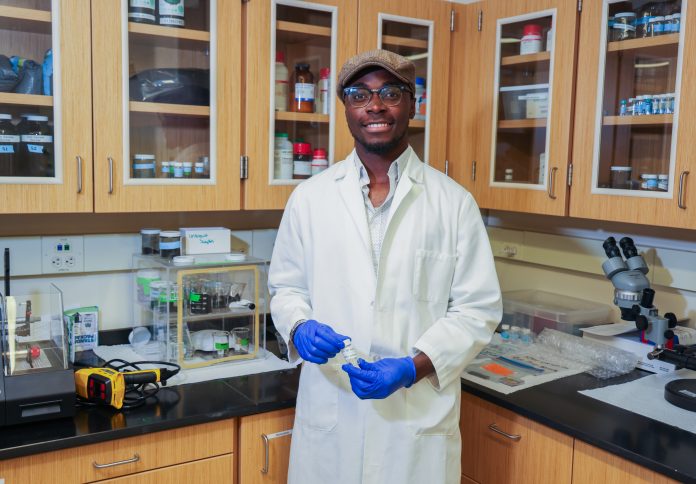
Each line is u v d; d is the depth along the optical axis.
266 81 2.08
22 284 2.16
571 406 1.75
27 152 1.79
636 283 2.02
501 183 2.30
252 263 2.15
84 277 2.26
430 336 1.58
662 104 1.85
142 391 1.81
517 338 2.36
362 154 1.69
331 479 1.68
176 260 2.09
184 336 2.08
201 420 1.70
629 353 2.05
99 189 1.87
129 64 1.90
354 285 1.64
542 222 2.63
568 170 2.09
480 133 2.37
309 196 1.75
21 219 2.16
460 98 2.44
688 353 1.84
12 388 1.57
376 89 1.58
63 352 1.70
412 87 1.63
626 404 1.76
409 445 1.62
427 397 1.65
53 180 1.80
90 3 1.80
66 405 1.62
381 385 1.46
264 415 1.82
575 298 2.52
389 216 1.64
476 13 2.36
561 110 2.09
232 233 2.48
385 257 1.64
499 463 1.86
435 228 1.66
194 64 2.00
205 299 2.08
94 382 1.70
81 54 1.80
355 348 1.63
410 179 1.68
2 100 1.74
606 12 1.95
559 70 2.09
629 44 1.92
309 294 1.78
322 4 2.12
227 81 2.02
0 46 1.76
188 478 1.72
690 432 1.59
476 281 1.67
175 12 1.94
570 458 1.65
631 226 2.31
